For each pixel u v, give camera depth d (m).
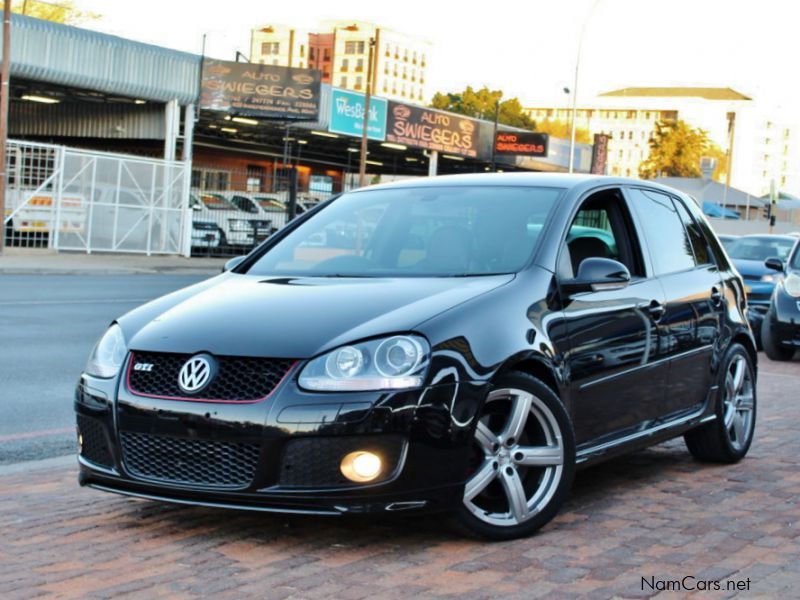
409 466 3.93
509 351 4.22
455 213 5.17
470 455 4.09
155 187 29.53
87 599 3.52
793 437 6.96
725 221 58.47
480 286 4.48
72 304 15.53
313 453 3.90
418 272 4.84
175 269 26.23
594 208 5.27
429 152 45.91
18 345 10.95
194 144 46.97
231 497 4.00
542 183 5.29
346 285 4.61
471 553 4.09
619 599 3.55
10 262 23.19
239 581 3.72
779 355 13.16
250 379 4.01
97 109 34.34
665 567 3.94
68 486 5.33
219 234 31.00
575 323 4.66
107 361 4.40
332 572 3.83
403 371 3.95
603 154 56.41
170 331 4.29
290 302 4.40
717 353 5.88
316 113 33.16
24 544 4.21
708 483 5.51
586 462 4.71
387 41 198.12
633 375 5.07
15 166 26.20
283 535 4.32
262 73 32.34
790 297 12.93
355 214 5.44
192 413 4.02
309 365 3.97
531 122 117.38
